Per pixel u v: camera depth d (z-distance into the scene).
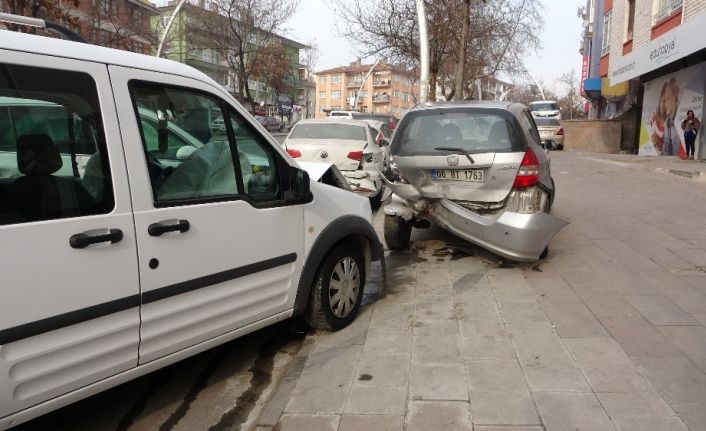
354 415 3.27
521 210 5.55
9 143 2.60
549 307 4.84
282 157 3.97
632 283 5.45
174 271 3.15
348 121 10.97
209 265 3.36
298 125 11.10
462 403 3.34
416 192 6.03
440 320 4.64
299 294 4.11
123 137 2.95
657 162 16.88
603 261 6.25
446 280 5.72
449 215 5.88
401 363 3.90
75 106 2.79
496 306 4.91
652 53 17.98
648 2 20.02
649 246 6.88
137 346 3.03
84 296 2.73
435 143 6.00
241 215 3.56
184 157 3.33
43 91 2.68
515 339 4.20
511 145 5.59
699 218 8.48
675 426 3.03
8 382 2.51
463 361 3.88
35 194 2.62
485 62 25.12
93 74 2.88
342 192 4.66
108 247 2.82
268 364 4.23
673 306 4.80
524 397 3.38
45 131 2.69
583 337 4.20
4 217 2.50
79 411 3.60
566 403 3.29
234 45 35.78
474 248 6.93
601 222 8.38
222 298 3.48
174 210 3.15
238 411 3.60
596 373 3.63
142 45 35.72
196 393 3.82
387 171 6.41
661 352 3.91
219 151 3.56
